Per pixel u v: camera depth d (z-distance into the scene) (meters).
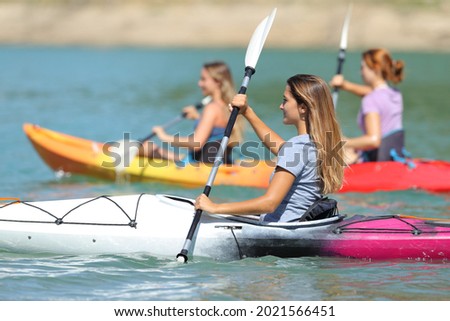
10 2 164.00
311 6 155.50
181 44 149.12
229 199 27.86
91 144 32.84
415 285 17.58
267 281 17.72
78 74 91.25
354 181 28.94
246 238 19.12
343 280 17.88
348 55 125.44
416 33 144.25
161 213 19.75
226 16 156.88
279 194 18.44
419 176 29.16
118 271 18.27
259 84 79.62
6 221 19.75
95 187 29.95
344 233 19.44
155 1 161.50
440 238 19.31
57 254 19.52
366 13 150.38
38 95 66.62
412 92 71.62
